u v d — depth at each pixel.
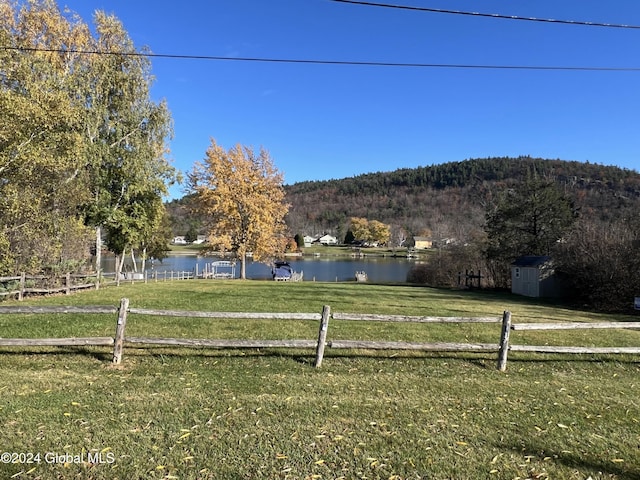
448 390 5.95
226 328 9.55
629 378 6.96
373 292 22.47
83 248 22.58
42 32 22.84
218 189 34.25
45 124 15.02
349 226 131.88
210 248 36.16
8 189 14.66
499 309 16.02
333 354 7.61
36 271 17.80
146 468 3.62
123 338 6.70
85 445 3.98
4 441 4.01
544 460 4.00
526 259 27.31
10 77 16.86
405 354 7.86
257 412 4.90
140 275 34.72
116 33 25.55
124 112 26.17
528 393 5.97
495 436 4.50
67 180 20.06
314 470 3.67
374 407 5.18
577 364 7.67
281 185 38.00
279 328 9.77
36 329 8.87
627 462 4.01
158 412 4.80
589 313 16.73
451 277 36.28
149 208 29.45
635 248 18.48
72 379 5.86
